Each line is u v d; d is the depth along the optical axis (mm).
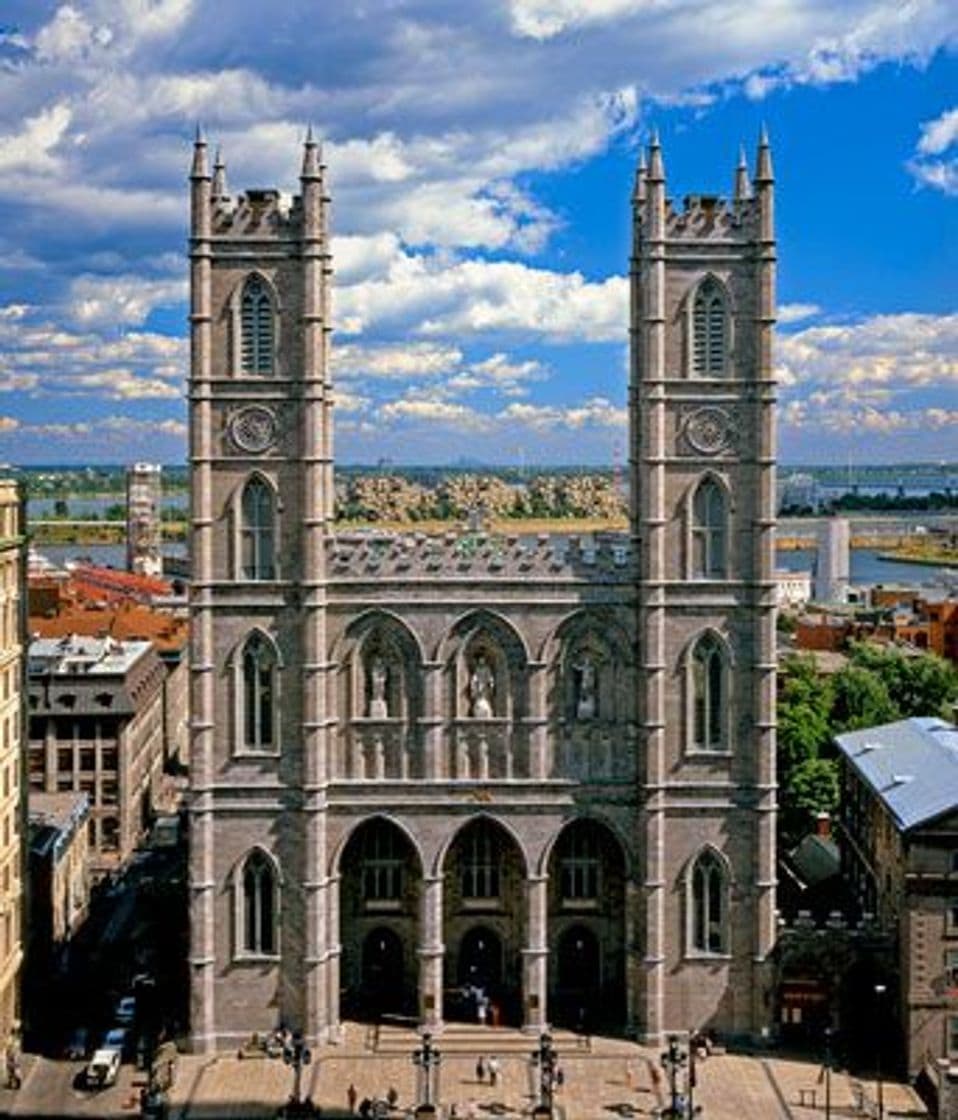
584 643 101312
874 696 164875
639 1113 90000
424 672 100500
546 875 102250
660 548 99688
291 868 100562
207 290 98562
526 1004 102062
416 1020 103875
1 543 102312
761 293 99188
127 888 146500
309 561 98938
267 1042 99812
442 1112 89938
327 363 100875
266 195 98625
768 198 98875
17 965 103500
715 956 101125
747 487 99938
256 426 98875
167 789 192625
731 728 100500
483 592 100500
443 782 100938
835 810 137125
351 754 101188
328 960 101062
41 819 129250
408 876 105000
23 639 109125
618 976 106250
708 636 100438
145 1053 99125
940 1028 94625
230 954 100750
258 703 100125
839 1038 100562
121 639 197250
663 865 100875
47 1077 97250
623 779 101500
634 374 103000
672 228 99250
